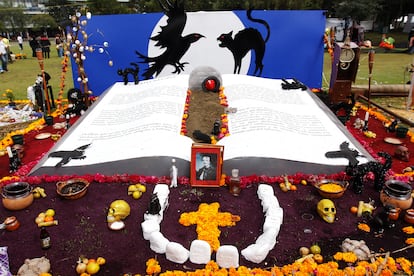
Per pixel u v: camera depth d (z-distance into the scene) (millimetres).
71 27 11680
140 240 4973
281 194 6129
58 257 4625
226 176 6543
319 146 7191
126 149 7051
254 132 7410
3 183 6387
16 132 9516
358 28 16312
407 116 10617
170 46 13242
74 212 5629
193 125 8250
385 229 5156
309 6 26000
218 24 13039
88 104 11250
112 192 6184
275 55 13461
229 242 4910
